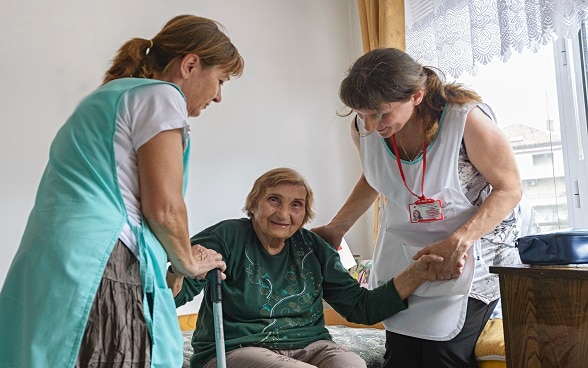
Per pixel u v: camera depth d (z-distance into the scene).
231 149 3.76
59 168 1.34
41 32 3.43
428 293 2.00
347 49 4.12
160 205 1.32
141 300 1.32
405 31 3.42
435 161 1.95
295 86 3.97
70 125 1.37
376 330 2.73
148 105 1.35
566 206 2.76
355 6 4.12
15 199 3.31
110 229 1.29
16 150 3.33
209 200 3.68
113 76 1.50
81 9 3.52
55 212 1.29
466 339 1.96
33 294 1.24
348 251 3.49
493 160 1.90
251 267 2.00
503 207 1.90
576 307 1.58
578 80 2.68
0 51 3.35
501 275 1.76
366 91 1.80
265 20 3.94
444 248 1.90
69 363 1.22
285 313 2.00
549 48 2.84
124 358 1.27
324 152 3.99
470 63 2.93
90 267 1.25
